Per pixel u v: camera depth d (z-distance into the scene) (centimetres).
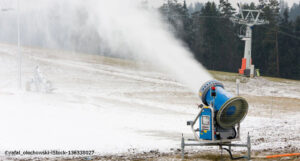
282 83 6556
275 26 9569
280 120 2620
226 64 9938
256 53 9912
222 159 1250
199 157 1290
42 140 1672
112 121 2364
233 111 1207
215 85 1259
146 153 1417
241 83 6209
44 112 2591
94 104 3325
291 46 9794
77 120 2328
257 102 4278
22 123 2098
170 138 1816
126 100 3819
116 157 1331
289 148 1479
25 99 3309
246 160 1231
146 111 3042
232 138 1243
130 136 1850
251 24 6669
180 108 3350
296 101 4572
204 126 1236
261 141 1694
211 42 9812
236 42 10188
